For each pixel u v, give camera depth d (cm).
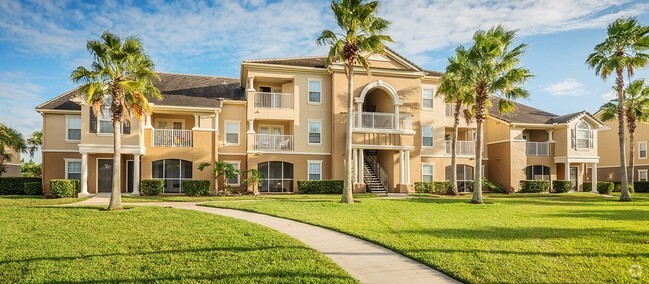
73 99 2292
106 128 2323
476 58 2120
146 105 1742
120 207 1595
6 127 3169
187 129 2783
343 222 1305
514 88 2189
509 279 696
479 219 1409
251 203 1859
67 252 880
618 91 2481
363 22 1945
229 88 3111
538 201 2238
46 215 1395
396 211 1605
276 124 2958
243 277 711
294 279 698
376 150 3016
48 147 2555
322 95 2870
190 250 895
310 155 2820
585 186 3388
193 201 2050
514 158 3222
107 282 693
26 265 785
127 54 1614
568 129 3297
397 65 2927
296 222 1326
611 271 739
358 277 725
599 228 1212
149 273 737
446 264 782
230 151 2773
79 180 2427
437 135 3166
